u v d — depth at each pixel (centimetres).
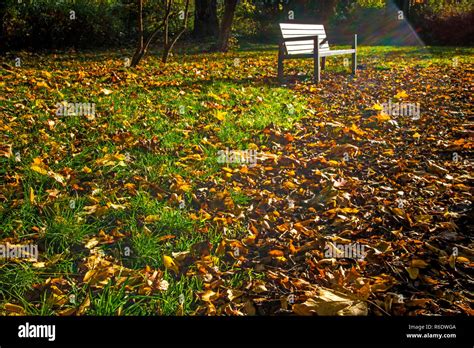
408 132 546
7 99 570
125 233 302
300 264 281
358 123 576
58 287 247
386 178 404
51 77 775
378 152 473
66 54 1570
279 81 865
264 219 329
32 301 238
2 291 241
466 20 2212
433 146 495
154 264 272
